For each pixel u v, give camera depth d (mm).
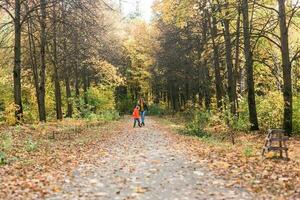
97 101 44406
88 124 30516
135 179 10305
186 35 35562
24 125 22609
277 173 10523
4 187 9383
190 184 9656
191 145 17328
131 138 21812
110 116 42906
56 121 27406
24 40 34844
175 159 13352
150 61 59094
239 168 11359
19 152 14461
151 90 77375
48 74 41250
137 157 14055
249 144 16719
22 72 38438
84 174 10969
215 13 23359
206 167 11742
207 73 38281
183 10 26578
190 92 54375
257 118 24344
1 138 17375
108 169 11734
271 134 12875
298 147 15242
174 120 42312
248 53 22375
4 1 23516
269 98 23609
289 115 18719
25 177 10500
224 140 19250
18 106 22938
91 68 43688
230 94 25125
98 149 16500
